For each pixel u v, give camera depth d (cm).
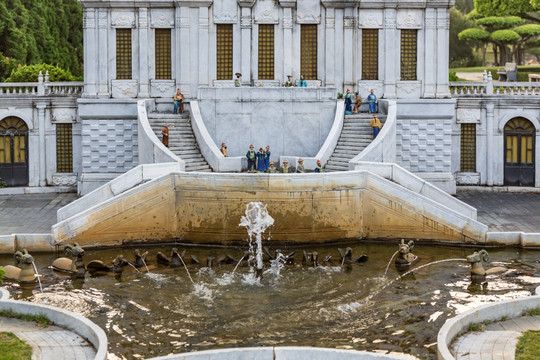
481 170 5459
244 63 5441
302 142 5197
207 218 4259
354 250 4141
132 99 5312
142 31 5388
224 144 5028
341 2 5381
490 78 5409
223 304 3241
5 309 2830
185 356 2388
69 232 4097
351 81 5450
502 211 4709
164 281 3547
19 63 7250
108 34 5388
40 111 5384
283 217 4228
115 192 4278
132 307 3203
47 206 4909
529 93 5434
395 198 4269
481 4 10012
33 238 4050
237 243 4256
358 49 5438
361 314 3114
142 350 2775
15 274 3544
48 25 8031
